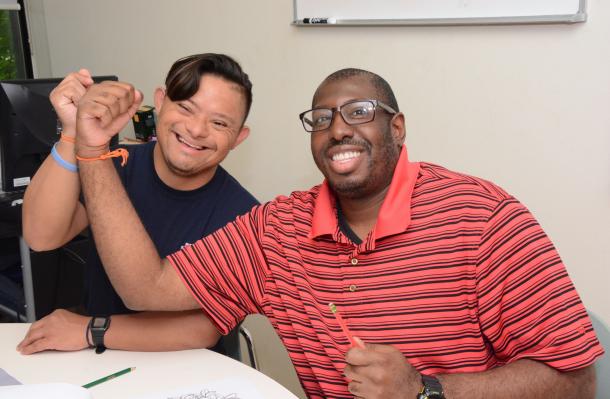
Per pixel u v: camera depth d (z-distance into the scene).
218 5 2.59
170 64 2.87
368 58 2.15
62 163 1.52
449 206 1.24
